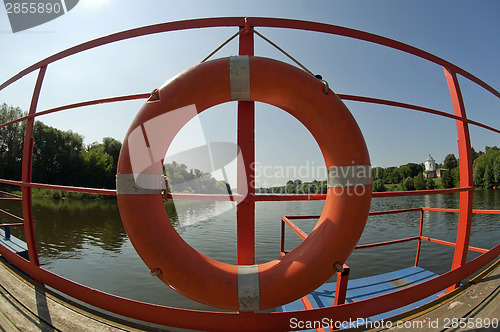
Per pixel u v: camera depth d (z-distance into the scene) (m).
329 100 1.48
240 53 1.65
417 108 1.98
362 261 6.33
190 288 1.35
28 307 1.75
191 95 1.45
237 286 1.34
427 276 3.19
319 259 1.38
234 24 1.68
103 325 1.57
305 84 1.47
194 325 1.52
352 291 2.83
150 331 1.52
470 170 2.17
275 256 7.10
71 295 1.84
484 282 2.14
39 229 11.53
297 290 1.36
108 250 8.07
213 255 7.47
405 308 2.20
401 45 1.94
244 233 1.59
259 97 1.51
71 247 8.47
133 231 1.39
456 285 2.15
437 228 12.18
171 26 1.73
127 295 4.66
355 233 1.41
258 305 1.35
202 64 1.51
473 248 2.59
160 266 1.36
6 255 2.68
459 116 2.18
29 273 2.20
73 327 1.54
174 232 1.44
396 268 5.83
